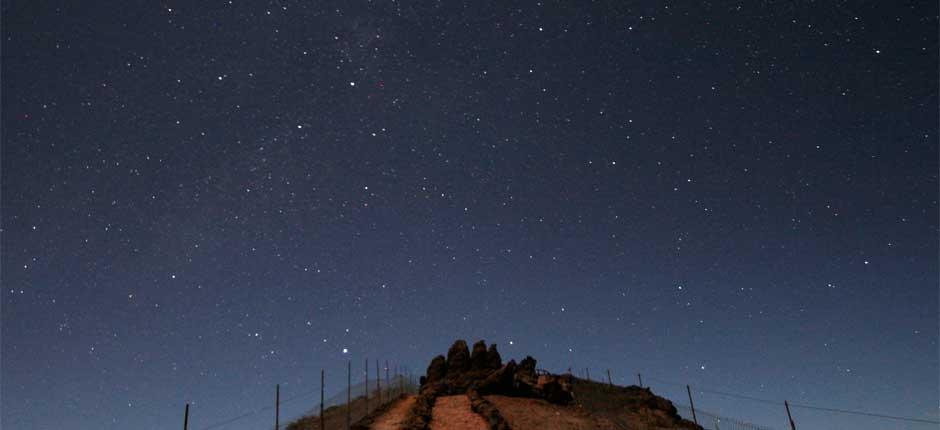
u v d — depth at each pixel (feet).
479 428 166.81
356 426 173.47
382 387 289.33
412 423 168.76
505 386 237.25
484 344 279.69
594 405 235.40
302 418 232.53
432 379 274.77
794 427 130.62
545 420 188.96
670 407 232.12
